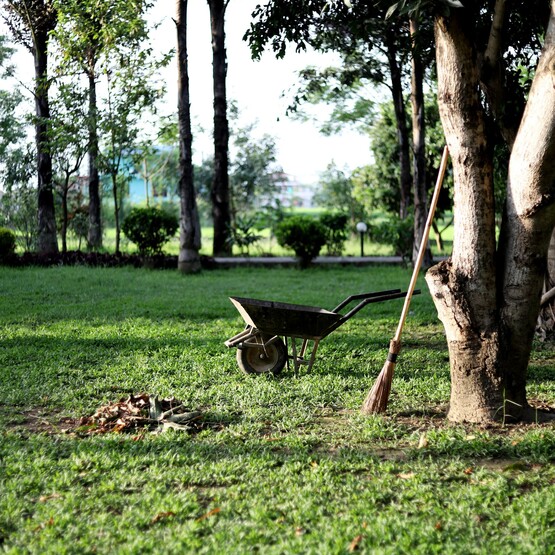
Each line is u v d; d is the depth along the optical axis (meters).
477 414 5.71
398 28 10.22
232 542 3.71
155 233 20.52
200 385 7.05
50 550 3.62
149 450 5.15
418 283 16.56
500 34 6.13
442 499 4.27
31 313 11.49
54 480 4.50
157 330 10.02
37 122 20.64
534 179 5.24
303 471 4.67
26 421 5.94
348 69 18.56
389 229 20.88
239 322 10.78
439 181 5.82
